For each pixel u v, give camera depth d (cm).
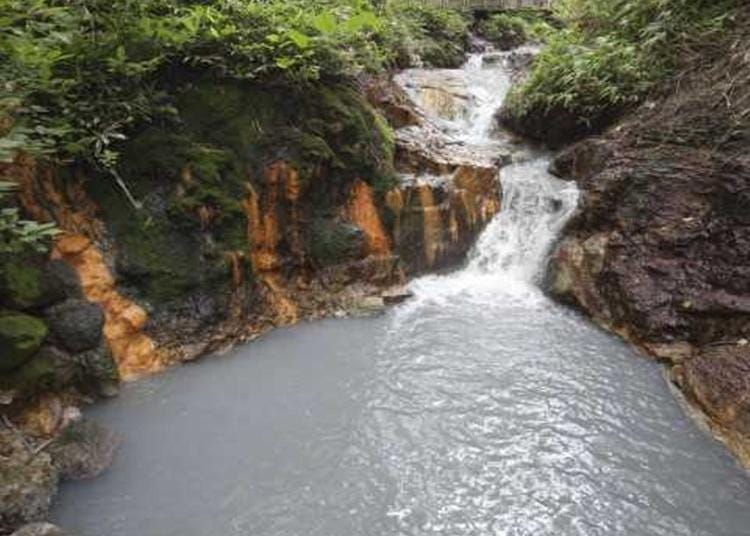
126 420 480
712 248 556
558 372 548
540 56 949
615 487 417
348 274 667
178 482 421
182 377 536
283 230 632
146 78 555
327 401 510
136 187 549
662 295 570
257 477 427
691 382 502
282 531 384
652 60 756
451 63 1248
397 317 647
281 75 629
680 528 384
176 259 555
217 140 595
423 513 397
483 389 525
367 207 684
